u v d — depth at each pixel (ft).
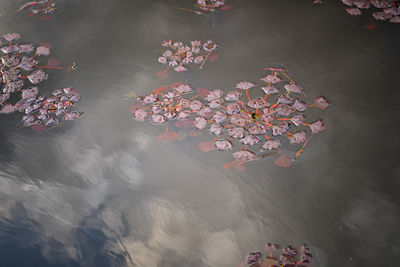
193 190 4.80
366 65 6.34
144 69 6.48
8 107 5.93
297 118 5.47
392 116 5.53
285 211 4.52
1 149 5.37
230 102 5.75
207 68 6.40
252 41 6.92
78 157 5.26
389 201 4.56
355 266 3.99
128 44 7.04
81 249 4.28
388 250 4.11
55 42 7.15
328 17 7.39
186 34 7.15
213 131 5.36
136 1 8.11
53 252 4.26
